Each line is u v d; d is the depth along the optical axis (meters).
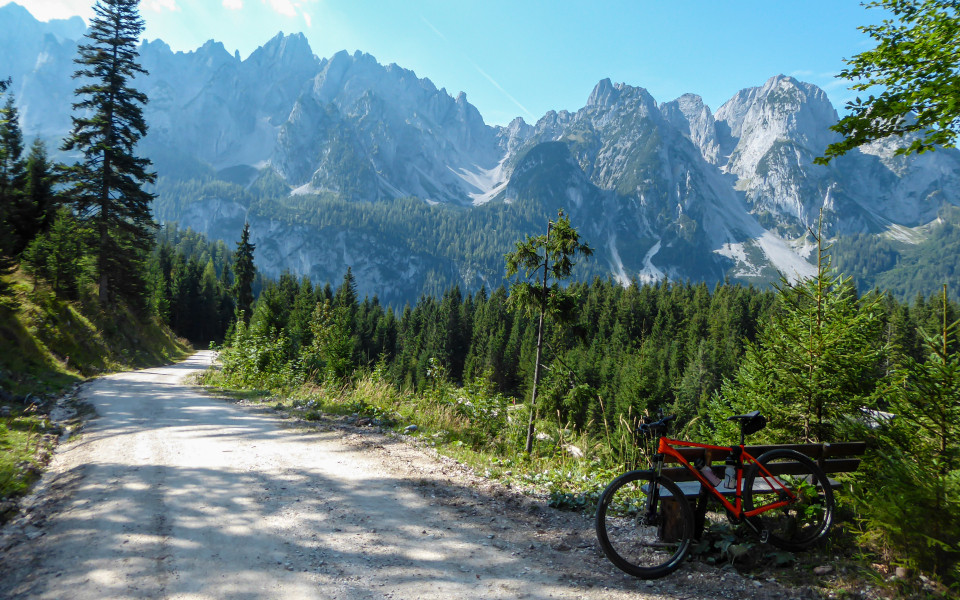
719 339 84.69
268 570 4.08
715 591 3.73
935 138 6.93
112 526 5.00
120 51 34.00
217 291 107.88
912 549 3.86
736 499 4.27
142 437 9.37
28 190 37.72
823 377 6.43
